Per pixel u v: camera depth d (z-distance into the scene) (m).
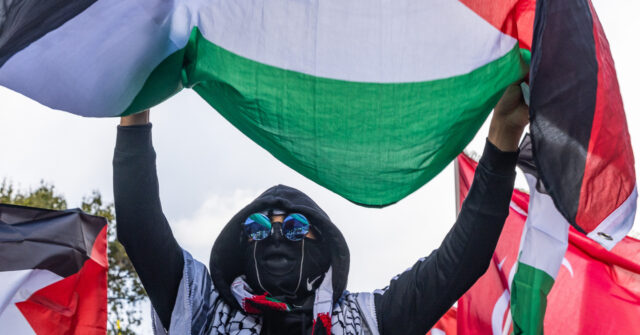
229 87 2.54
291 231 3.21
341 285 3.22
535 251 2.79
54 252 3.48
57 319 3.41
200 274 3.15
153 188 2.92
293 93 2.52
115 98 2.35
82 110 2.31
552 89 2.21
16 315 3.36
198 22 2.49
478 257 2.89
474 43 2.50
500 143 2.84
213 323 3.06
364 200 2.61
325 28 2.51
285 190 3.50
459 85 2.50
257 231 3.21
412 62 2.50
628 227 2.22
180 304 2.99
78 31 2.34
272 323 3.09
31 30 2.32
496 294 4.00
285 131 2.56
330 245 3.27
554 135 2.19
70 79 2.31
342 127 2.54
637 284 4.44
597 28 2.38
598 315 4.43
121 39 2.36
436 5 2.51
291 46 2.51
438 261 2.98
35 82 2.28
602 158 2.21
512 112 2.78
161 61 2.41
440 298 2.95
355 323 3.08
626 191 2.24
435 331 4.39
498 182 2.86
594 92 2.22
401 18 2.51
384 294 3.19
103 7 2.37
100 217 3.61
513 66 2.51
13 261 3.42
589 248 4.57
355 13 2.51
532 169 2.91
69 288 3.47
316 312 3.07
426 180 2.60
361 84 2.51
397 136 2.54
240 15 2.51
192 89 2.66
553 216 2.80
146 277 2.97
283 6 2.52
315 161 2.58
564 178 2.18
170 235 3.03
